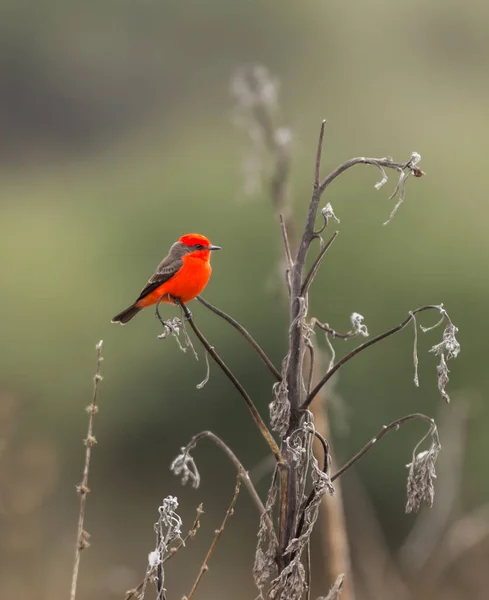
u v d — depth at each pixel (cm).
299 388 433
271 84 870
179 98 3288
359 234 1870
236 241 1947
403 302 1831
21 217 2370
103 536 1833
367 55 3108
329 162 2056
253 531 1841
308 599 421
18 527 1037
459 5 3102
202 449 1947
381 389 1817
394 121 2359
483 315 1809
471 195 1995
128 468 1991
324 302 1848
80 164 3080
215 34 3334
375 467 1788
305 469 429
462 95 2705
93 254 2175
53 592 1393
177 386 1955
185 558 1756
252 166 847
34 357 2027
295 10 3272
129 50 3359
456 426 909
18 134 3238
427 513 1038
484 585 1217
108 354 1998
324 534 693
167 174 2305
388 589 1054
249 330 1905
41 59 3309
